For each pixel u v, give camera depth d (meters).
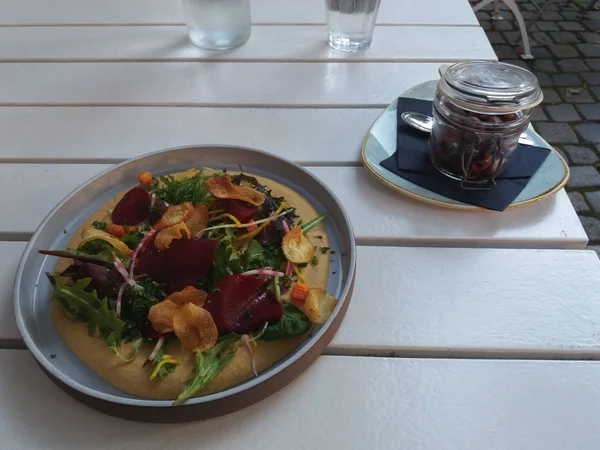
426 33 1.17
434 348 0.57
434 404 0.52
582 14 2.63
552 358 0.56
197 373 0.49
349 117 0.92
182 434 0.49
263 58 1.08
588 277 0.64
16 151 0.85
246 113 0.93
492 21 2.63
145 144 0.86
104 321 0.52
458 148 0.72
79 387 0.48
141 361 0.51
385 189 0.77
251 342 0.52
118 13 1.25
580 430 0.50
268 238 0.62
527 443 0.49
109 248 0.58
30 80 1.02
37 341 0.54
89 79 1.02
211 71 1.04
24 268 0.59
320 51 1.11
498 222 0.72
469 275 0.65
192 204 0.65
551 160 0.79
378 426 0.50
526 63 2.34
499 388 0.53
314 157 0.83
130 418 0.49
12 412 0.51
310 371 0.54
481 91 0.67
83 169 0.81
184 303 0.53
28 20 1.22
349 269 0.58
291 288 0.58
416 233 0.70
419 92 0.94
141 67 1.06
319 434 0.50
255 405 0.51
